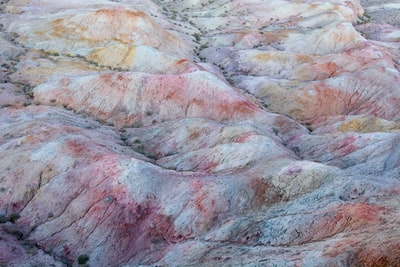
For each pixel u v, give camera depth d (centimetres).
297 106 5647
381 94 5725
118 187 3152
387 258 1814
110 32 6769
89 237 2961
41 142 3722
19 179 3400
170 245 2741
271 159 3366
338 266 1866
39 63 5847
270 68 6869
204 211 2877
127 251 2847
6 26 7044
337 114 5644
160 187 3153
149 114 4938
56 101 5075
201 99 5031
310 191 2820
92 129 4444
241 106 4922
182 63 5847
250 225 2594
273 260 2081
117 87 5100
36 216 3180
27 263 2739
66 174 3359
